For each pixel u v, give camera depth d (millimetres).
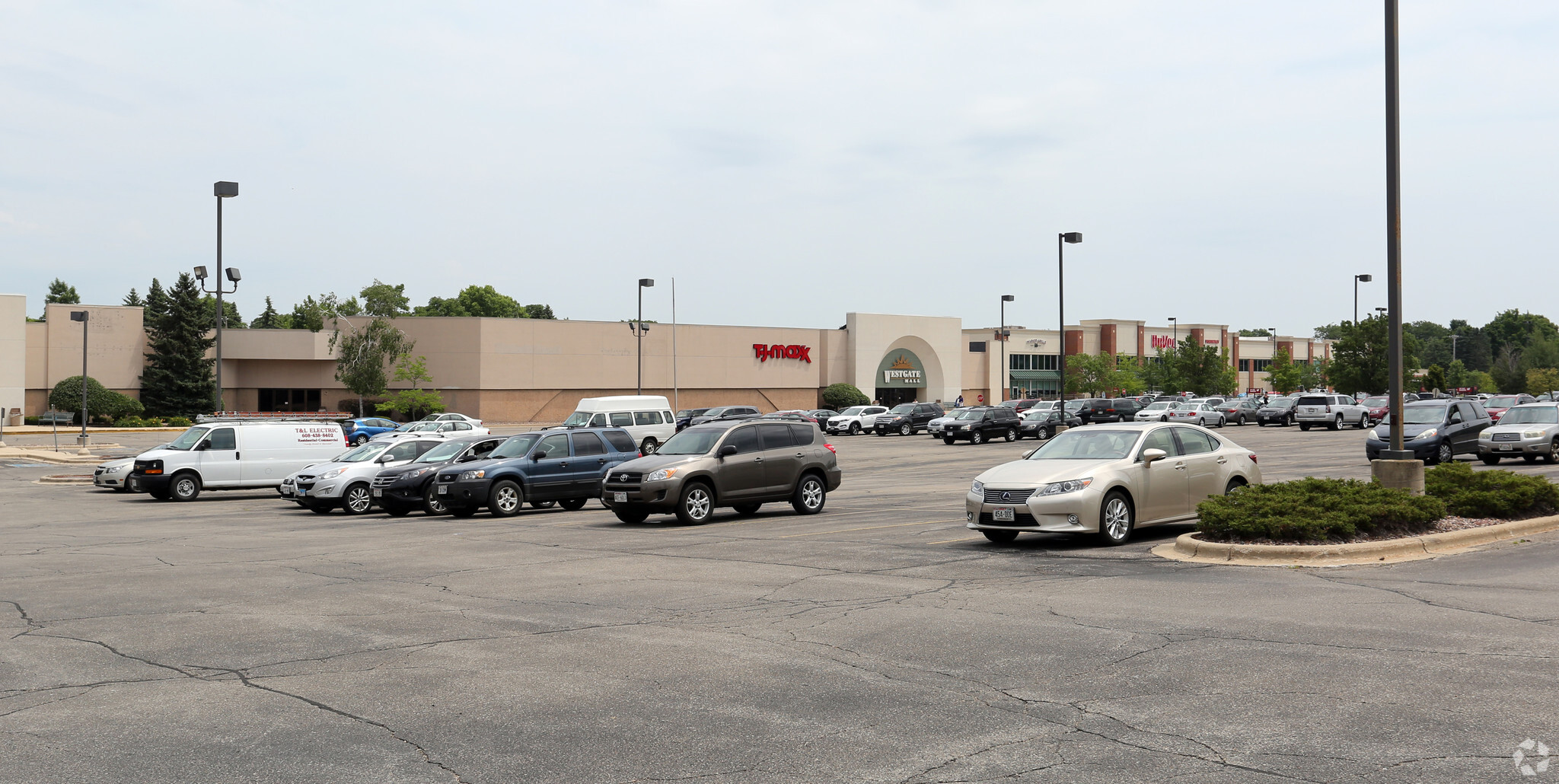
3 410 60906
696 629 9211
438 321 75250
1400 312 15578
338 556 15117
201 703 7031
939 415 63531
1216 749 5742
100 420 66000
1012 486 14039
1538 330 127000
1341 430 56812
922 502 22469
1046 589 10805
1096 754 5715
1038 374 107000
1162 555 13094
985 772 5484
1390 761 5461
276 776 5586
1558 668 7180
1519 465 28562
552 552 15203
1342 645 7992
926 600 10391
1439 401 31406
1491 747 5609
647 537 17000
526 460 22188
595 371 80000
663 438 40094
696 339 84812
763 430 20094
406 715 6660
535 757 5848
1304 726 6078
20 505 26219
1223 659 7664
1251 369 126625
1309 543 12461
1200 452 15445
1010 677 7363
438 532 18781
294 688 7375
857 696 6938
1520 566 11688
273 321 131125
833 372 92938
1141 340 113188
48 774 5637
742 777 5469
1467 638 8141
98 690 7398
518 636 9039
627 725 6398
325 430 29984
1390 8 15617
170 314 70438
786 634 8930
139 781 5527
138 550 16391
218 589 11961
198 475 28078
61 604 11000
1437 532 13273
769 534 16922
